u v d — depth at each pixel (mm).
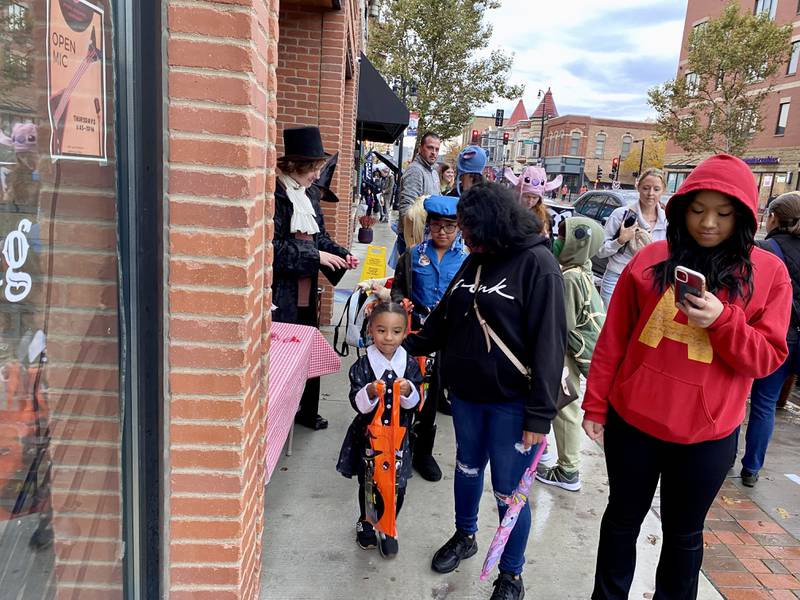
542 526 3129
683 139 28766
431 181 5656
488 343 2312
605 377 2215
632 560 2285
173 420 1798
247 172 1704
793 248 3582
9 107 1178
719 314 1844
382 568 2713
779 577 2885
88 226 1479
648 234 4668
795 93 30406
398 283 3465
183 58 1636
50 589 1465
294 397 2855
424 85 18453
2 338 1224
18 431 1306
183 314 1753
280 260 3490
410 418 2713
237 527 1868
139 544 1775
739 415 2010
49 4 1262
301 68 5961
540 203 3840
